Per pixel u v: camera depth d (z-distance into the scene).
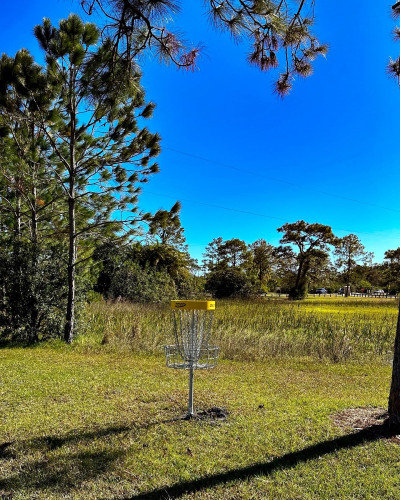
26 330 8.32
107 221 8.30
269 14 2.57
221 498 2.26
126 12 2.42
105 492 2.33
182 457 2.78
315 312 17.39
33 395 4.31
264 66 2.93
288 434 3.20
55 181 8.21
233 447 2.95
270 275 54.78
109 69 2.83
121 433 3.22
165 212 7.97
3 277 8.36
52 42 6.21
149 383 4.95
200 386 4.87
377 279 59.69
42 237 9.66
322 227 42.28
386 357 7.54
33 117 7.05
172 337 8.42
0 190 9.38
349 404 4.11
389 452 2.84
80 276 9.27
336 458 2.76
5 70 6.42
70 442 3.04
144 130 8.00
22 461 2.72
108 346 8.02
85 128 7.90
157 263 23.86
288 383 5.30
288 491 2.33
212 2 2.54
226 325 10.19
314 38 2.76
